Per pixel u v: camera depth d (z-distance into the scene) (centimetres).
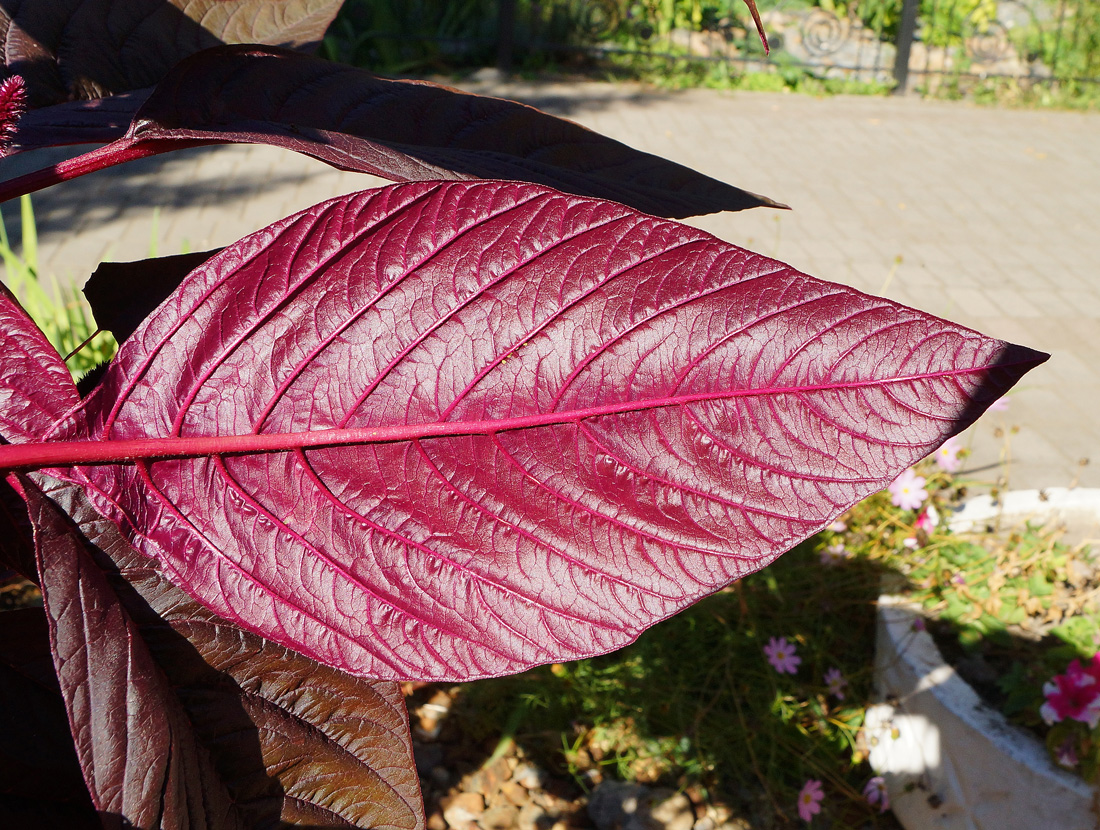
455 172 27
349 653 22
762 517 21
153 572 23
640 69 420
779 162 326
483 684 120
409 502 22
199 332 22
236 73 27
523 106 32
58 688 28
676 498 22
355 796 26
